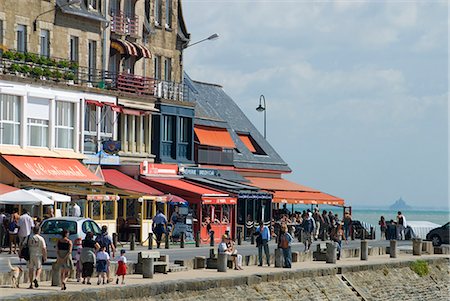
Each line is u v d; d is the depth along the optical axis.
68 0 119.31
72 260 74.38
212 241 116.38
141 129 130.25
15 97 107.62
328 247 102.94
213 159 150.25
